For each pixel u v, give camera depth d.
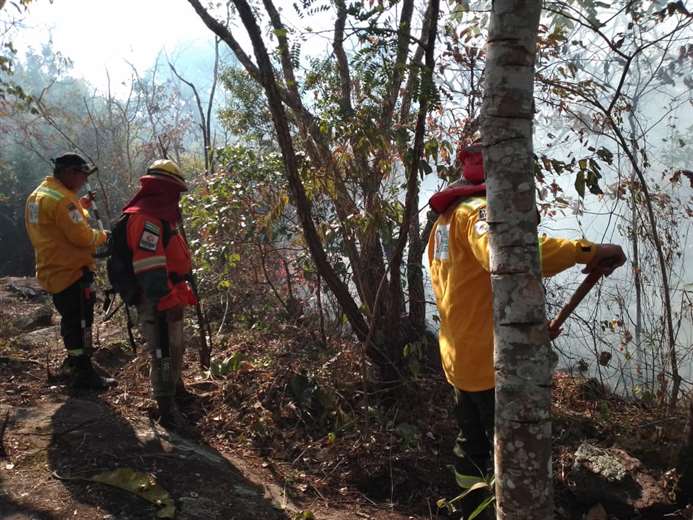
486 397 2.80
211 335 5.20
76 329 4.29
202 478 3.31
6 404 3.95
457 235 2.76
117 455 3.38
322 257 3.97
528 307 1.82
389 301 4.21
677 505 3.38
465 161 2.90
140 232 3.65
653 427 4.00
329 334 4.89
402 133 3.74
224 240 5.02
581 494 3.52
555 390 4.55
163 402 3.85
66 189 4.22
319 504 3.41
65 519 2.85
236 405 4.24
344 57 3.96
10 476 3.12
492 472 3.16
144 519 2.91
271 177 4.93
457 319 2.79
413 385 4.25
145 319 3.87
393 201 4.12
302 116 4.07
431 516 3.45
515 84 1.80
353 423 3.98
